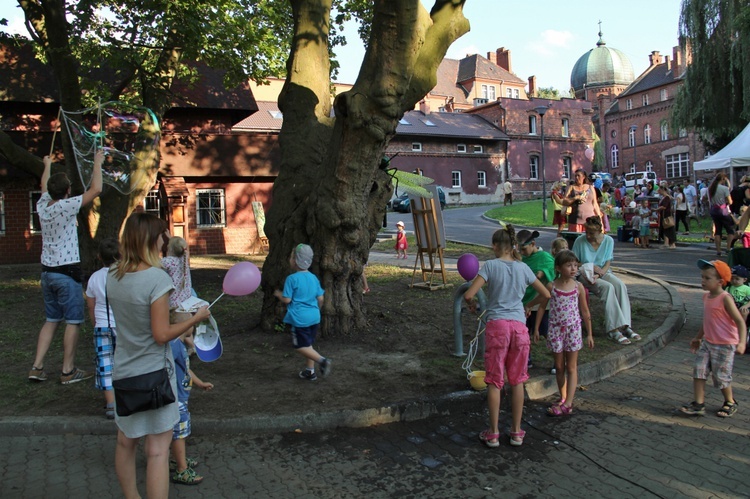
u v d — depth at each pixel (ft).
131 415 10.07
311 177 23.90
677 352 22.50
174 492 12.21
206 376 18.49
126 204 38.75
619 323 22.70
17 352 21.68
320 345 21.74
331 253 22.08
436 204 32.89
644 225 53.42
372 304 28.48
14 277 43.37
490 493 12.21
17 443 14.55
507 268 14.75
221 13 38.37
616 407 17.10
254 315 26.84
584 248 23.93
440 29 21.66
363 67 20.04
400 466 13.42
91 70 57.98
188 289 17.90
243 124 107.34
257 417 15.08
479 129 154.20
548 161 162.40
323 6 25.77
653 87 205.36
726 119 84.43
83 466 13.35
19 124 54.29
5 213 53.47
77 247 18.26
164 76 40.86
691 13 83.46
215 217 59.26
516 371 14.43
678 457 13.83
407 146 142.41
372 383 17.78
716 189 46.09
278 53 46.32
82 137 31.01
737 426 15.61
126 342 10.07
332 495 12.14
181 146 56.03
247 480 12.74
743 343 16.11
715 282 15.88
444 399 16.47
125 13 38.40
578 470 13.23
